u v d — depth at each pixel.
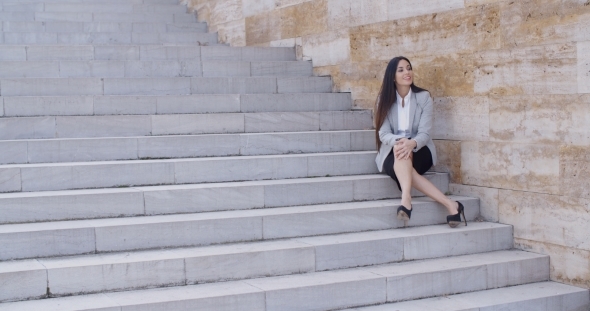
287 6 8.94
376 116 6.25
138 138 6.20
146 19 10.81
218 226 5.23
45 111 6.55
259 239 5.35
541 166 5.66
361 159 6.52
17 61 7.26
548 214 5.62
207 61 7.95
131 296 4.45
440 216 6.02
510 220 5.96
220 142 6.45
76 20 10.26
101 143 6.10
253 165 6.14
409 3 6.98
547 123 5.61
